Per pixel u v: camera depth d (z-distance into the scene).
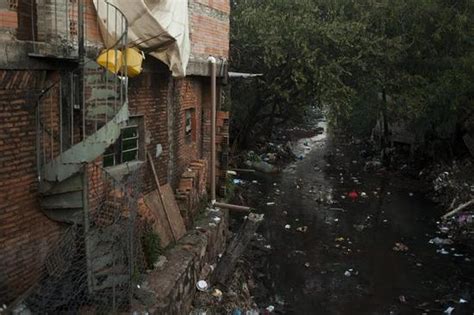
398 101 21.42
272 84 20.97
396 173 23.00
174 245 9.12
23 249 5.85
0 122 5.34
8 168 5.52
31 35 5.88
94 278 6.20
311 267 12.37
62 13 5.92
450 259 12.92
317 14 20.78
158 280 7.54
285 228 15.00
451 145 21.55
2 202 5.48
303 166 24.58
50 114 6.02
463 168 19.28
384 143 25.06
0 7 5.20
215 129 12.30
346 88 19.34
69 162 5.73
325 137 35.97
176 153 10.32
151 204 8.73
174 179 10.30
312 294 11.00
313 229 15.04
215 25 11.61
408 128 23.73
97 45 6.64
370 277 11.88
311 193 19.12
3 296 5.60
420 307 10.49
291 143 30.98
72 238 6.19
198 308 8.56
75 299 6.16
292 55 20.05
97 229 6.20
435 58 20.62
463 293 11.11
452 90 18.44
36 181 5.96
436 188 19.20
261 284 11.29
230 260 9.85
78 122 6.29
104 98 5.96
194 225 10.49
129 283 6.50
